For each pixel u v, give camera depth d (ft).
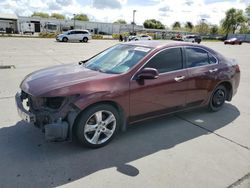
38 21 194.18
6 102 17.10
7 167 9.61
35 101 10.68
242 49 96.94
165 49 13.17
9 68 30.71
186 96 14.19
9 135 12.12
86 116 10.56
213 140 12.71
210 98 16.02
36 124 10.75
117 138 12.44
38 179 8.99
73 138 11.17
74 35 105.50
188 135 13.19
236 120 15.60
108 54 14.40
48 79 11.21
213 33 294.66
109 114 11.35
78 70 12.67
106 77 11.23
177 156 10.99
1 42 80.28
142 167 10.04
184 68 13.93
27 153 10.63
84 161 10.25
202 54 15.24
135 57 12.67
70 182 8.91
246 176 9.69
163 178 9.37
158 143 12.14
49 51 56.13
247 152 11.60
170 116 15.79
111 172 9.61
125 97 11.44
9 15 187.01
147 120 13.32
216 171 9.97
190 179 9.38
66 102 10.10
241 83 27.68
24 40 98.32
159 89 12.65
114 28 230.89
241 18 278.46
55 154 10.66
